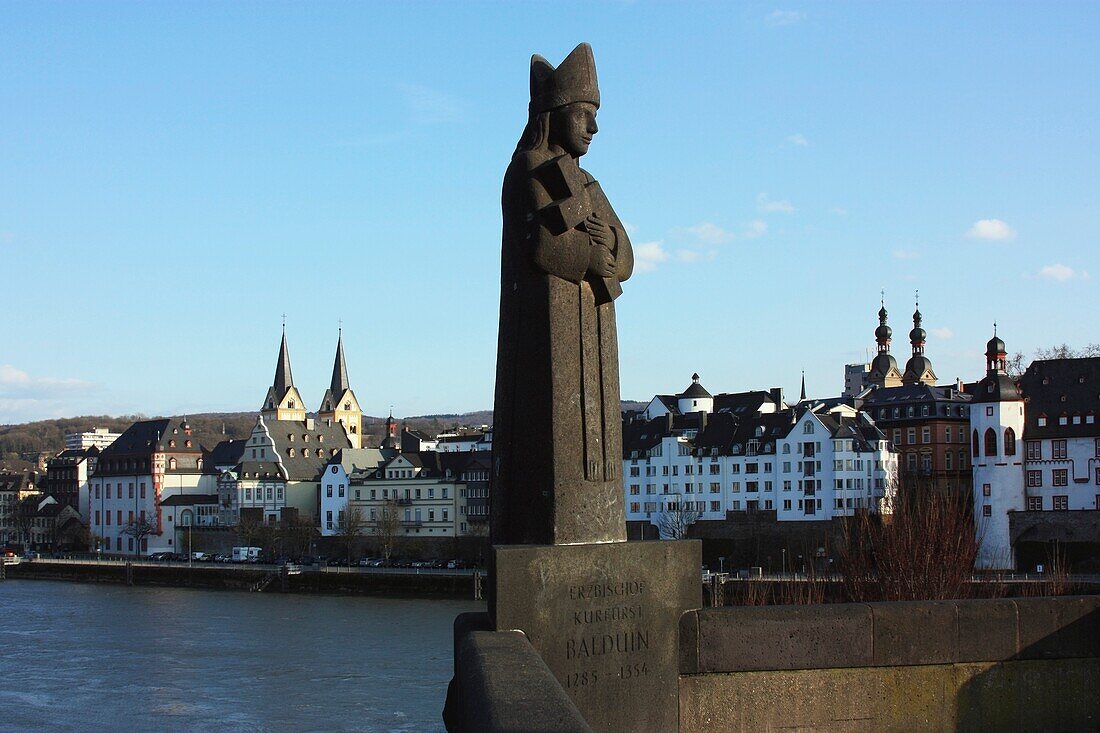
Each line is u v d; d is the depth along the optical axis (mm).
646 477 153375
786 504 138125
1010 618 13508
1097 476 122125
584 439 11305
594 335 11562
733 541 137125
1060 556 107562
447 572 129625
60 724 53594
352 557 168125
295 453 195500
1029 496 126438
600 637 11055
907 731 13070
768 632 12539
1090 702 13680
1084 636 13680
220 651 77875
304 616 102688
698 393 168875
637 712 11430
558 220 10922
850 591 47500
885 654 13023
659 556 11781
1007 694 13492
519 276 11500
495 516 11773
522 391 11398
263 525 177625
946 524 48031
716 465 146500
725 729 12359
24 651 78875
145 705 57750
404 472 169125
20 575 175625
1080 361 129375
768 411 160250
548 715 6137
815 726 12727
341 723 52719
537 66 12016
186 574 151625
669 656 11875
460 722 8758
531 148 11664
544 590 10617
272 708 56562
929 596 44969
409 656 74438
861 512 52844
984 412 128375
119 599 126625
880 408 160125
